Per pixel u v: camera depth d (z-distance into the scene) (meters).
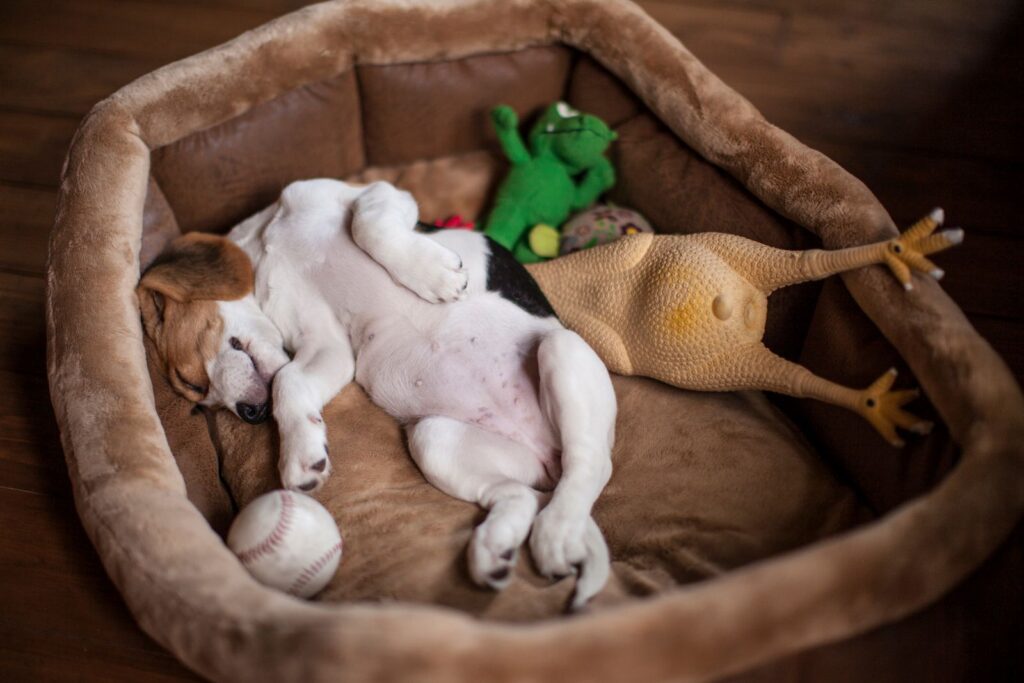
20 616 1.65
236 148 2.00
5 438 1.94
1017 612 1.26
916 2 3.15
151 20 3.10
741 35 3.03
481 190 2.30
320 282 1.78
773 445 1.68
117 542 1.36
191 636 1.23
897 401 1.45
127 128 1.86
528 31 2.13
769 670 1.21
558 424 1.58
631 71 2.05
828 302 1.67
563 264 1.87
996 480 1.23
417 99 2.15
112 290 1.68
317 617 1.15
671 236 1.79
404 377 1.72
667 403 1.77
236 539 1.41
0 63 2.92
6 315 2.19
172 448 1.72
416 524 1.55
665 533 1.58
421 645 1.09
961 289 2.21
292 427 1.61
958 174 2.52
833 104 2.76
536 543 1.46
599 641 1.09
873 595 1.15
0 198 2.48
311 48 2.01
